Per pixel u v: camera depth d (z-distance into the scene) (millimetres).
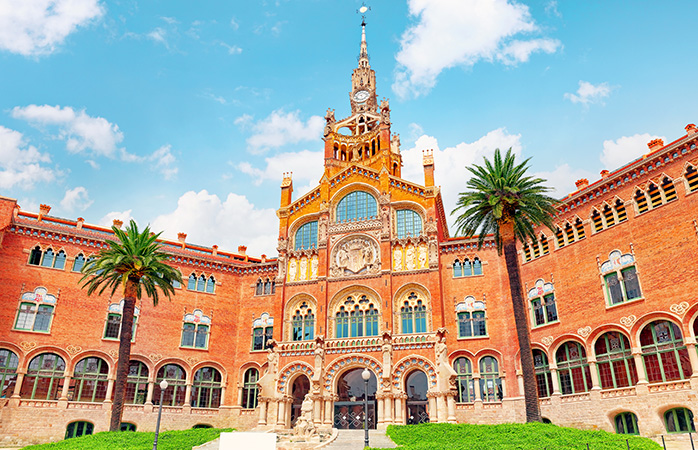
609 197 45812
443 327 50969
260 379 53375
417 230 56594
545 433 32938
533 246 52469
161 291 57312
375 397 50531
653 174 42500
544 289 50062
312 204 61250
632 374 41281
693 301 37719
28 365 49406
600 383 43562
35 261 52625
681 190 40156
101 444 36938
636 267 42250
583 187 49844
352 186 60156
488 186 42812
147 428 52312
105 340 52969
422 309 53031
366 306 54469
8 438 46375
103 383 52156
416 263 54594
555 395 46531
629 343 41781
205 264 60781
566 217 49500
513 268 40688
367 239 56969
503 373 50656
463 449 30703
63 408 49219
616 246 44312
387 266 54562
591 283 45719
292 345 54250
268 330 59031
